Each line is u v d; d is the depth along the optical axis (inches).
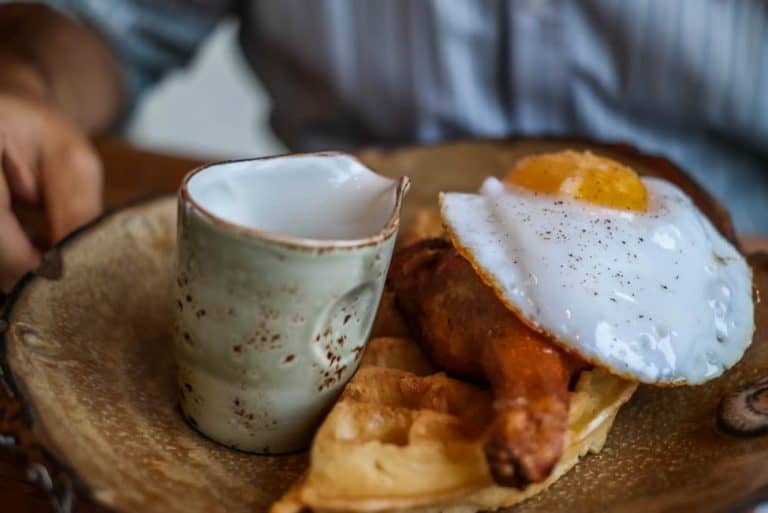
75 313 14.6
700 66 23.2
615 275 13.5
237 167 13.5
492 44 23.8
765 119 23.8
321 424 13.3
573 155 15.1
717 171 25.1
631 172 15.0
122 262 15.7
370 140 26.7
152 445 13.1
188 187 12.8
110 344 14.8
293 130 27.4
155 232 16.3
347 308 13.0
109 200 20.6
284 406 13.2
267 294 12.4
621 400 13.7
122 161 22.2
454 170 19.0
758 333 14.8
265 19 25.5
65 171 17.1
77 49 24.0
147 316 15.7
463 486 12.2
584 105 24.1
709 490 12.2
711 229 15.3
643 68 23.4
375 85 25.0
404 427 12.7
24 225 18.5
